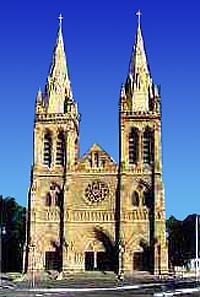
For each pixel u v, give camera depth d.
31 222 147.75
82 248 146.88
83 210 148.50
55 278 139.62
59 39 164.25
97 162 150.62
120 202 146.88
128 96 153.88
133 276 141.00
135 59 158.50
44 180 150.75
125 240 144.75
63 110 155.12
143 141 150.75
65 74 159.50
